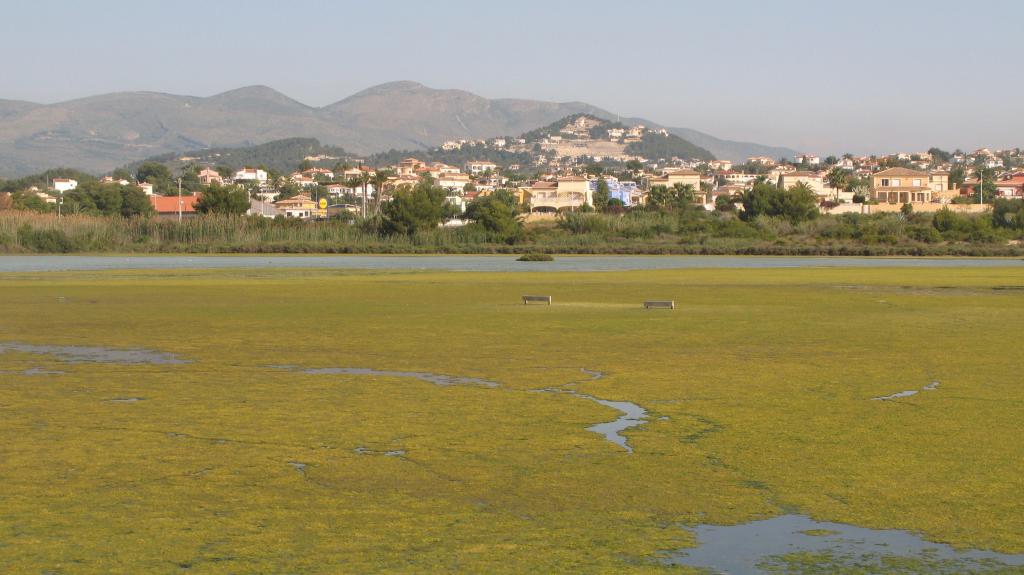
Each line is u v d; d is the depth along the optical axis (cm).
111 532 1572
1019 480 1856
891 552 1498
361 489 1809
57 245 16038
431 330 4366
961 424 2338
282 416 2452
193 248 16275
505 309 5431
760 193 19725
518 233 16888
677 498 1759
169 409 2538
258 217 18225
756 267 11025
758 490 1806
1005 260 13112
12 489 1800
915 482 1848
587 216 18150
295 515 1659
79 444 2145
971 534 1571
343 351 3672
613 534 1576
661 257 14625
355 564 1443
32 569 1417
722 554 1493
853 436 2219
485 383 2948
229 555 1475
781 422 2375
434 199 18312
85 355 3556
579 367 3269
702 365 3303
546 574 1411
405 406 2584
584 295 6544
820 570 1433
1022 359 3406
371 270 10338
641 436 2230
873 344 3841
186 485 1830
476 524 1619
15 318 4881
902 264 11769
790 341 3953
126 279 8444
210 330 4359
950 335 4131
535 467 1962
